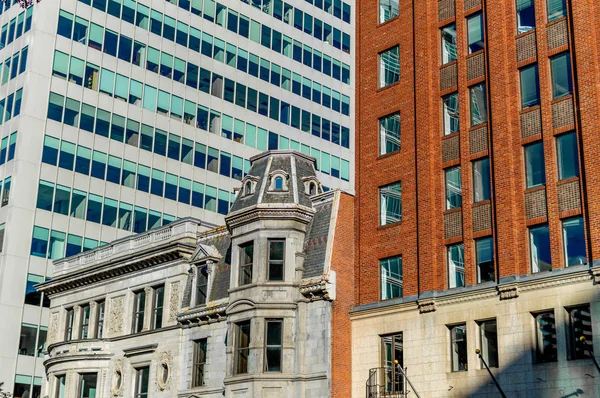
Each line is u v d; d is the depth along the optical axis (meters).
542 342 37.25
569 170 38.41
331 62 102.31
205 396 48.19
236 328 46.19
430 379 40.72
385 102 47.84
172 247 53.00
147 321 54.16
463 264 41.44
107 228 79.06
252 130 91.69
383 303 43.75
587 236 36.66
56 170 77.31
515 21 42.38
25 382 72.44
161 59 86.19
